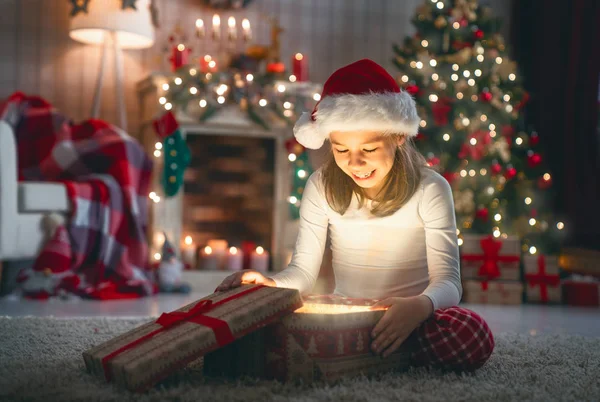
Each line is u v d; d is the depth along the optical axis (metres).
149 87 3.94
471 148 3.68
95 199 3.36
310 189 1.62
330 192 1.55
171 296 3.36
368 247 1.55
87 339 1.79
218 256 3.87
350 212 1.55
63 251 3.18
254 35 4.54
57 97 4.11
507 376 1.42
